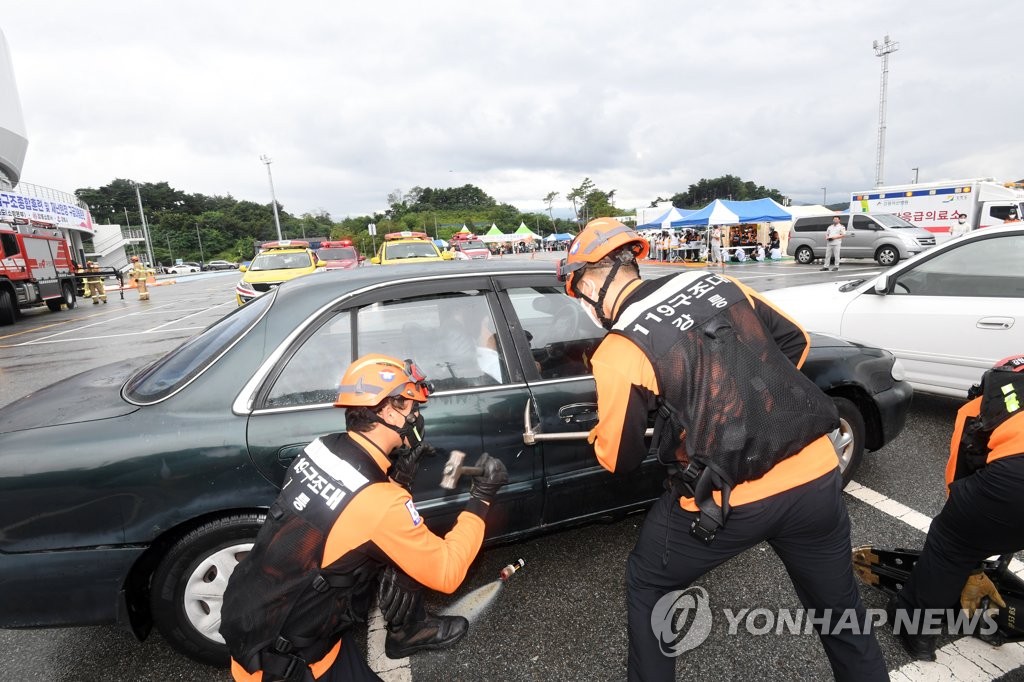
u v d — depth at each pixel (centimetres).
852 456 302
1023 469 159
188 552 196
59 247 1775
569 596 241
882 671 148
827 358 294
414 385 134
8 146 2173
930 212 1720
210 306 1577
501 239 4003
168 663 216
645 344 132
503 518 229
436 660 209
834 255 1565
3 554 183
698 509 135
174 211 12262
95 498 186
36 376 739
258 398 204
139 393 216
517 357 234
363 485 122
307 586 121
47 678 210
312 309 219
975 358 374
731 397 130
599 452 146
